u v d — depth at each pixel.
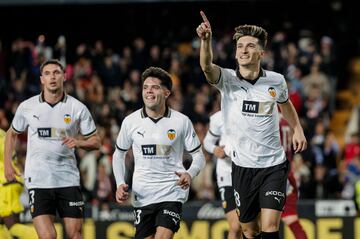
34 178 17.78
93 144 17.89
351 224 24.28
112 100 33.19
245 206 16.62
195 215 25.48
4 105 33.34
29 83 34.91
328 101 36.44
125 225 24.12
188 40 38.66
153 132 17.03
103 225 24.12
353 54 39.41
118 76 35.06
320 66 36.47
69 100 17.97
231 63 35.41
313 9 38.91
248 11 38.41
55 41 37.56
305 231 22.16
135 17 38.25
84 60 35.69
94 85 33.94
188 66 35.84
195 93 33.41
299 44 39.00
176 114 17.28
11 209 19.91
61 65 17.92
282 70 35.50
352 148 31.61
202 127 30.34
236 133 16.38
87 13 37.78
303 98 34.91
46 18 37.56
